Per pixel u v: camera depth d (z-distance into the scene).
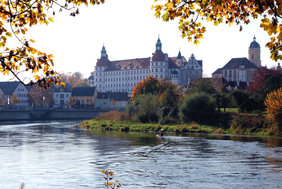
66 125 91.06
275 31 6.77
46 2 8.13
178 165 29.89
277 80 69.38
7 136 57.44
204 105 70.12
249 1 8.09
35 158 33.81
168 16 8.24
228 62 195.88
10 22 8.14
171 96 92.56
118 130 72.81
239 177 24.98
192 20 8.62
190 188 21.92
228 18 8.66
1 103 139.62
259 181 23.72
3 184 23.16
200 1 8.14
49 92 156.75
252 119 61.34
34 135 59.75
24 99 163.88
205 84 93.00
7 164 30.42
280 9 6.92
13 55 8.02
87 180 24.34
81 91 178.12
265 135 56.56
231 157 34.00
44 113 124.06
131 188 22.03
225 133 61.59
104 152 38.22
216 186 22.38
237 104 68.00
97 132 67.56
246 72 188.00
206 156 34.72
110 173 14.52
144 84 103.06
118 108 157.25
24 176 25.59
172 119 76.00
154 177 25.08
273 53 7.11
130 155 35.97
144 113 78.56
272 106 55.12
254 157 33.78
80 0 8.18
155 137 55.94
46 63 8.24
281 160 32.09
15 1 8.11
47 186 22.59
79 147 42.69
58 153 37.34
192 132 64.81
